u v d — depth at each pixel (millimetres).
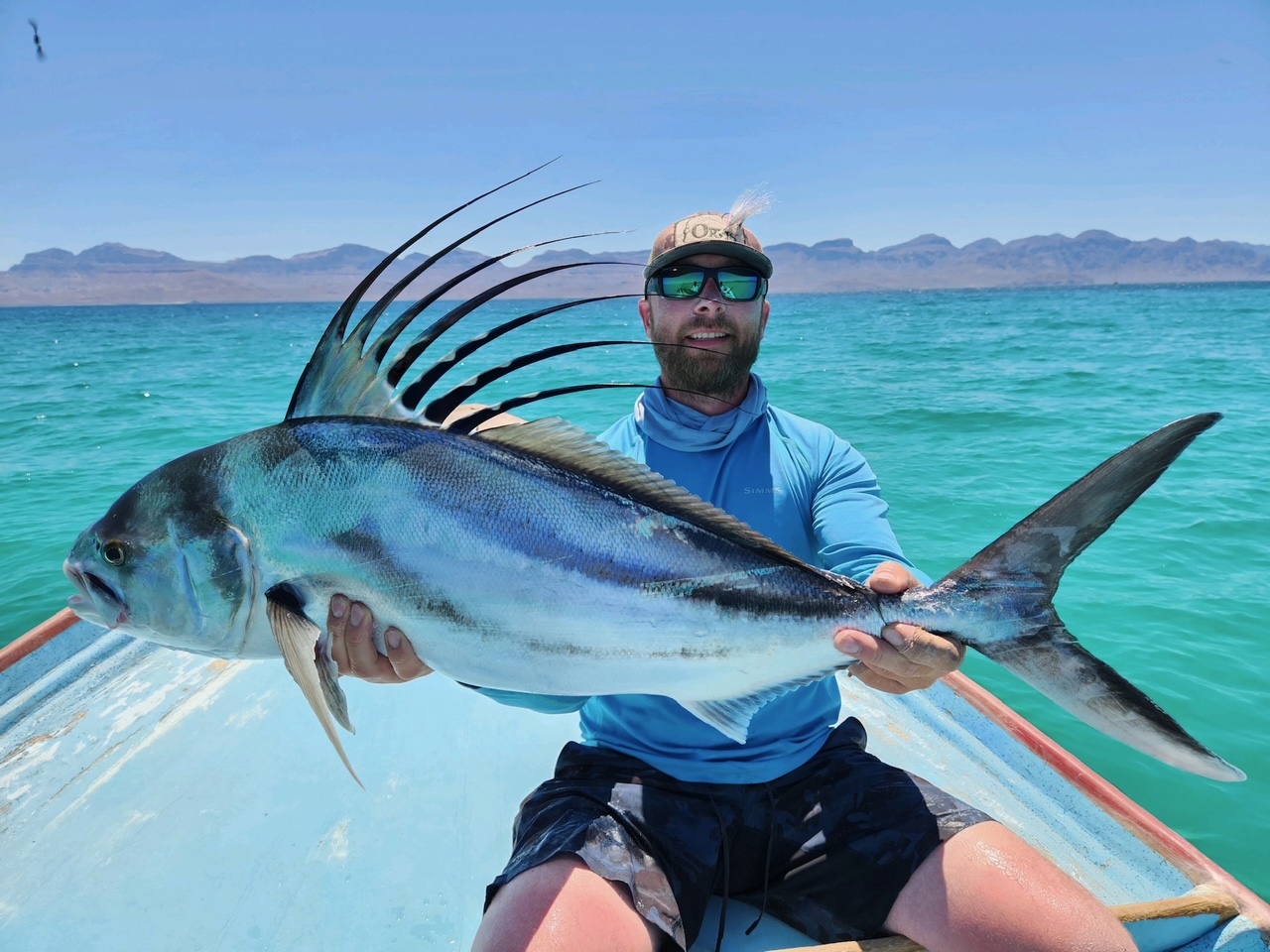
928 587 2107
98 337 61562
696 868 2232
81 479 11828
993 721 3432
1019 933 1926
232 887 2662
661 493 2141
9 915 2529
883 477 10648
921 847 2152
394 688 3895
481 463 2078
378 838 2887
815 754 2506
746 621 2109
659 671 2133
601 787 2344
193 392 21891
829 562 2547
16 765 3260
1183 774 4578
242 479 2061
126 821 2949
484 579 2051
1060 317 67375
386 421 2096
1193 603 6508
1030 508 9133
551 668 2109
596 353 31594
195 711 3637
